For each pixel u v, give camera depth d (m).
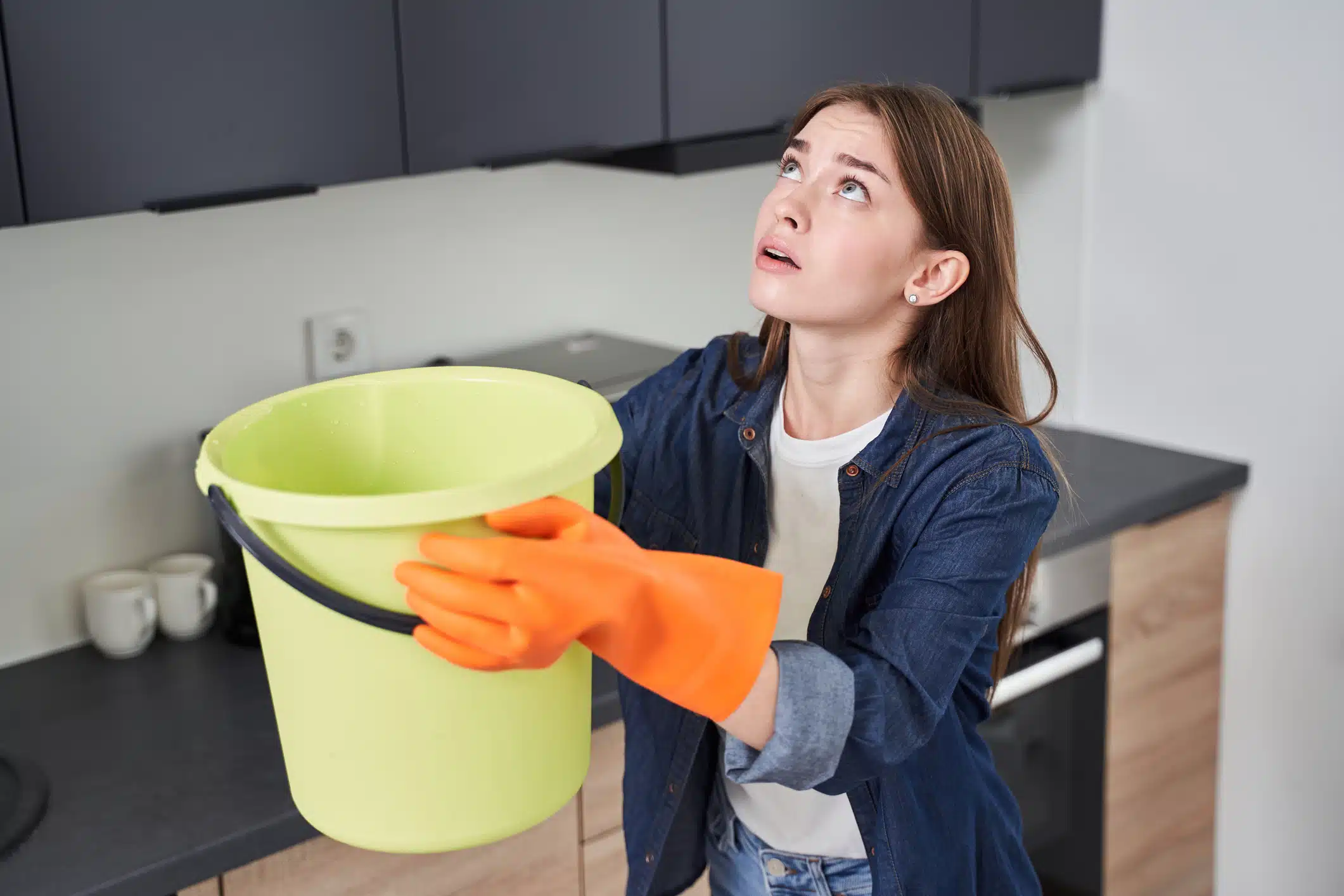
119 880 1.24
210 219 1.73
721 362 1.24
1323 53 1.96
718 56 1.77
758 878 1.31
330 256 1.85
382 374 0.91
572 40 1.63
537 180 2.04
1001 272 1.09
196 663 1.67
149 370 1.72
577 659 0.82
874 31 1.90
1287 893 2.34
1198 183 2.14
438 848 0.79
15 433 1.63
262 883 1.35
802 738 0.80
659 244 2.23
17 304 1.60
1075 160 2.29
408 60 1.51
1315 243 2.04
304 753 0.79
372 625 0.72
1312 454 2.12
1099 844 2.21
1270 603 2.23
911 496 1.06
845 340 1.09
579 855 1.59
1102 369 2.34
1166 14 2.12
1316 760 2.24
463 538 0.70
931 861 1.18
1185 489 2.10
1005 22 2.05
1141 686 2.19
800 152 1.04
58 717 1.54
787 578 1.17
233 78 1.39
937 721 0.92
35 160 1.28
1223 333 2.17
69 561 1.71
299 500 0.69
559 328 2.13
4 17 1.24
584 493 0.78
